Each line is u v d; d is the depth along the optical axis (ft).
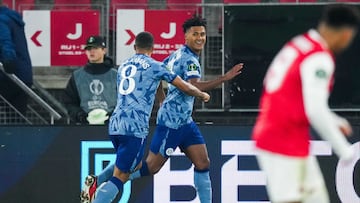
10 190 113.09
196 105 131.85
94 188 103.76
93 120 117.50
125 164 100.42
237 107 128.06
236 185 112.57
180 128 105.09
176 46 134.31
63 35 136.98
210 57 135.74
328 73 66.80
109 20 139.64
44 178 113.09
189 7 140.15
